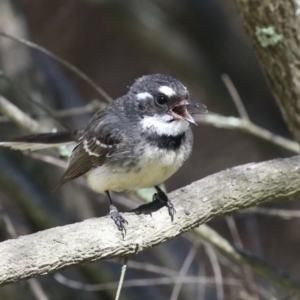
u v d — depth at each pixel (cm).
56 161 1078
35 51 1374
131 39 1805
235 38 1619
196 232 991
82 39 2000
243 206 835
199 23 1614
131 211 819
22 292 1223
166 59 1659
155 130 901
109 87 1978
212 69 1620
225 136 1925
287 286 985
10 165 1198
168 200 820
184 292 1280
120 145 907
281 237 1761
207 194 826
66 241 742
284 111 937
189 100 926
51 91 1364
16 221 1316
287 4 878
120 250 766
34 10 1958
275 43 898
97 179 943
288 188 839
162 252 1313
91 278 1203
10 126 1280
